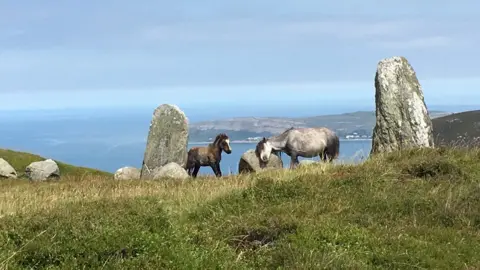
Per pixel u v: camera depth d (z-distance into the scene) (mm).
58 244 5645
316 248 5648
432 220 7113
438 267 5336
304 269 4992
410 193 8398
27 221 6656
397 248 5766
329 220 6891
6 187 15875
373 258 5512
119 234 5773
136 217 6809
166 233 5914
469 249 5883
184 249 5387
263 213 7574
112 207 7906
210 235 6539
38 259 5379
